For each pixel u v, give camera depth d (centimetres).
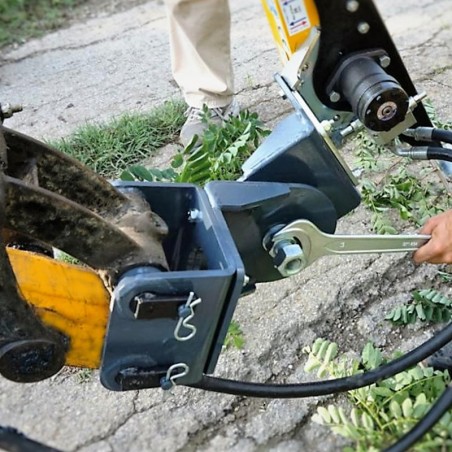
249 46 372
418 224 238
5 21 421
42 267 142
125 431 175
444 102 304
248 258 157
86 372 189
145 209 148
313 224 154
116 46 389
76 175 148
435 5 400
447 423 154
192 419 178
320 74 160
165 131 299
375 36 158
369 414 168
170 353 139
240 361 193
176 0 268
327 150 155
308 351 184
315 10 154
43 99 338
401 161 261
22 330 134
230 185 150
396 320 203
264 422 177
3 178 124
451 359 177
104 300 144
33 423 177
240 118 260
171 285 130
